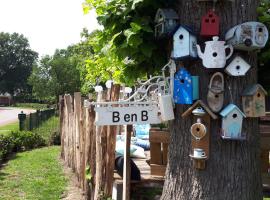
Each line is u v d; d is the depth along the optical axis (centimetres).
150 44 370
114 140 625
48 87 4800
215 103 341
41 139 1603
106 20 374
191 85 345
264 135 654
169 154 370
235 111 334
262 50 398
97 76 949
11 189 832
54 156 1270
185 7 354
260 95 341
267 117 802
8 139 1427
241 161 343
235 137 335
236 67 336
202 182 343
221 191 340
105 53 394
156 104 382
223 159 341
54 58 5075
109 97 595
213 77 341
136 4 357
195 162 344
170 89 370
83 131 800
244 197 341
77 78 4656
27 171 1023
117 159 653
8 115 4753
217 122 343
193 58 345
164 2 371
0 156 1209
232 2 344
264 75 421
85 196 709
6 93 10431
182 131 356
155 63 396
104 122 377
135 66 416
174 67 364
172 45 364
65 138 1138
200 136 339
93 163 699
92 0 451
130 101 391
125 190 566
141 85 395
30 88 10419
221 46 335
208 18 341
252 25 331
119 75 466
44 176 952
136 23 357
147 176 637
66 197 761
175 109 362
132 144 868
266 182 637
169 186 364
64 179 909
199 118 342
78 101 916
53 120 2762
